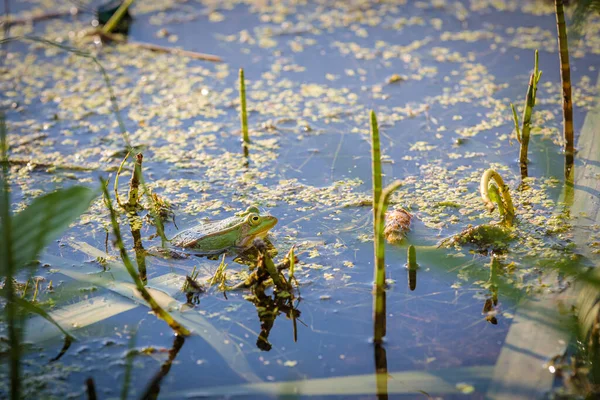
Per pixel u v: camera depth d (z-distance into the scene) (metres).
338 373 3.96
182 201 6.28
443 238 5.34
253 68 9.12
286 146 7.24
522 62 8.67
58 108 8.29
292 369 4.02
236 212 6.00
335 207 5.99
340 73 8.83
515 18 9.98
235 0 11.36
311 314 4.54
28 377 4.05
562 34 6.09
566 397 3.62
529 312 4.34
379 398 3.75
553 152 6.63
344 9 10.80
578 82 7.99
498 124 7.34
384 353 4.11
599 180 5.98
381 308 4.11
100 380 4.00
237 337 4.34
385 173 6.53
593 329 3.96
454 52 9.12
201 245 5.48
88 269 5.23
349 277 4.93
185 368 4.08
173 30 10.31
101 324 4.53
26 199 6.26
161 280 5.02
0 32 10.11
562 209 5.62
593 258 4.88
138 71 9.19
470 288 4.70
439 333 4.25
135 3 11.27
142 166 6.95
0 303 4.82
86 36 10.07
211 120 7.93
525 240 5.21
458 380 3.82
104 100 8.46
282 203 6.12
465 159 6.70
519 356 3.95
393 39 9.66
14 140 7.51
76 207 3.71
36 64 9.45
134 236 5.73
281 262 5.16
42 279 5.11
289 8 10.94
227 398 3.81
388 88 8.35
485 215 5.66
